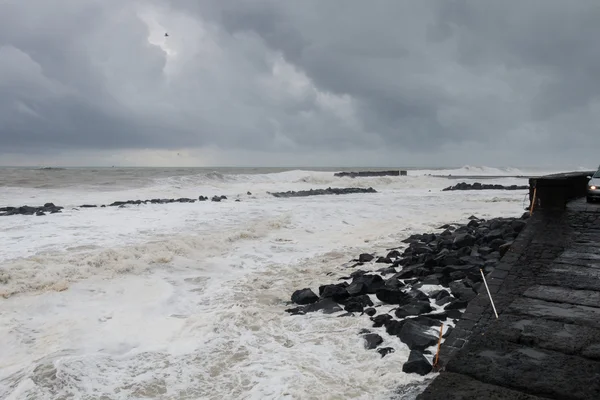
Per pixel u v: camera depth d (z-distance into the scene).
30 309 7.54
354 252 12.91
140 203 22.06
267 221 16.98
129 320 7.25
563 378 2.23
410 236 14.70
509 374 2.30
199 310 7.98
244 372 5.53
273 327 7.08
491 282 7.37
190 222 16.44
